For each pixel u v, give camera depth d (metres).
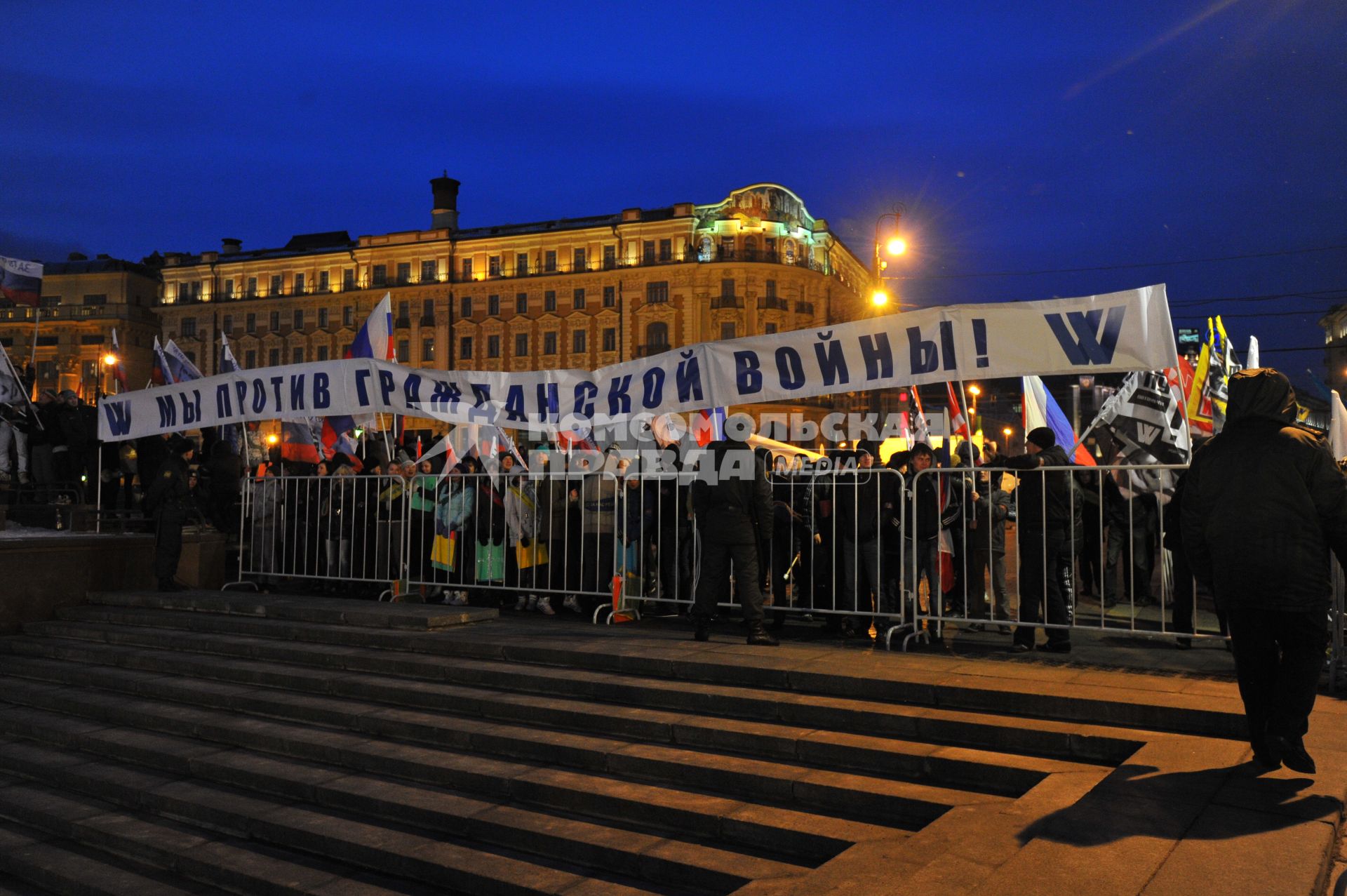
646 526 8.23
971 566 7.98
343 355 67.31
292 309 69.00
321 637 7.51
